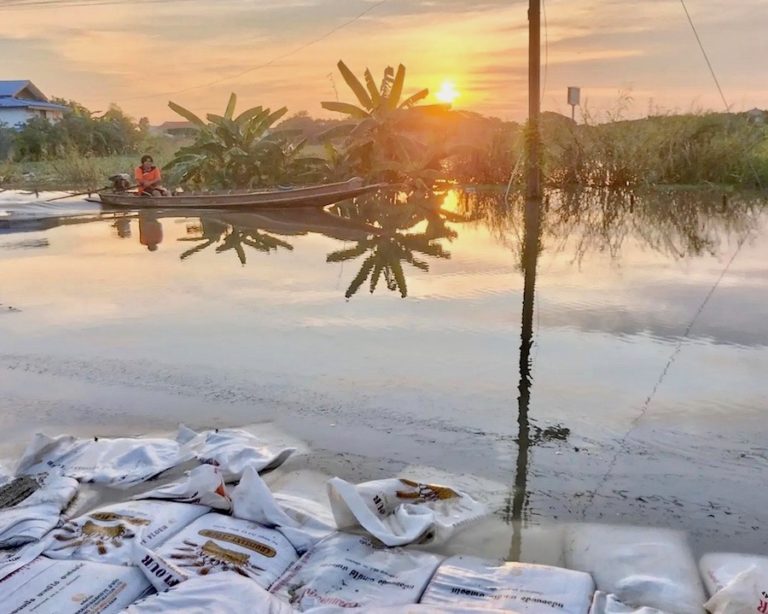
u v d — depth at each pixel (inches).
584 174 644.1
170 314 263.4
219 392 186.5
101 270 346.0
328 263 347.9
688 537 118.6
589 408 170.9
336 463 147.8
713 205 514.9
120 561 109.7
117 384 193.8
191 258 371.6
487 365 200.7
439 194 673.0
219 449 150.9
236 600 95.0
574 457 148.3
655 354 205.5
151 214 563.5
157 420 171.5
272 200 564.4
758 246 361.4
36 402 182.9
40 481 141.6
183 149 759.7
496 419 166.6
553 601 97.3
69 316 263.4
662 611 97.0
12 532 119.7
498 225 466.3
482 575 104.3
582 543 116.8
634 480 138.2
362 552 112.1
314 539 116.7
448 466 145.7
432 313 254.5
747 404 170.1
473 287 289.7
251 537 115.7
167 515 121.4
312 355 213.3
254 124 748.6
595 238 401.1
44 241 440.5
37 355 218.8
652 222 453.1
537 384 186.5
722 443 152.0
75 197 687.7
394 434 160.6
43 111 1733.5
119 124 1333.7
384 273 320.8
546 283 293.6
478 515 126.7
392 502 127.6
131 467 147.1
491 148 742.5
